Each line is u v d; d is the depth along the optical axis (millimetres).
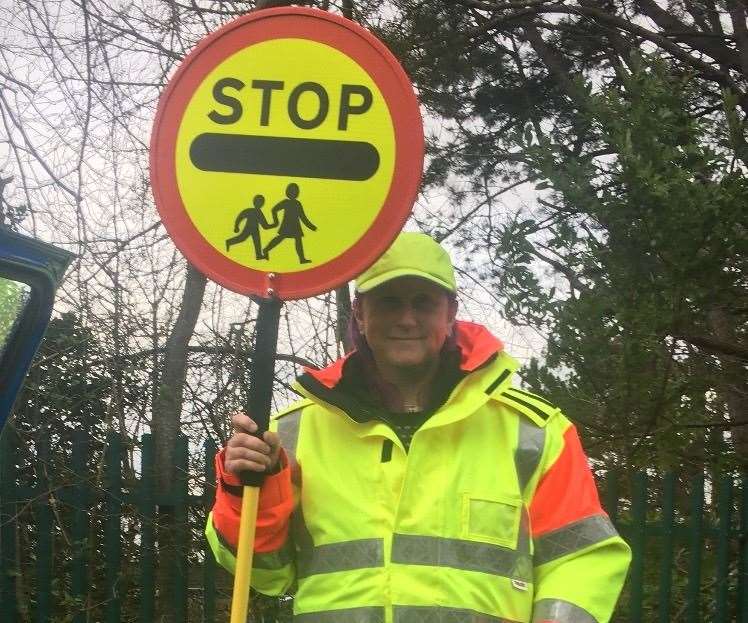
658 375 4438
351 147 1984
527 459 2047
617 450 4391
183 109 2010
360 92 1992
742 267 4559
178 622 3660
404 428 2127
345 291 5586
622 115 4586
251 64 2012
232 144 2000
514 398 2111
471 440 2070
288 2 5180
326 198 1980
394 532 1991
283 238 1979
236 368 5156
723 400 4988
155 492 3609
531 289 4465
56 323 4672
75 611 3611
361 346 2240
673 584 4223
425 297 2135
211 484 3625
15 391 1972
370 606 1962
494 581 1954
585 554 1982
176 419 4809
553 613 1917
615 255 4469
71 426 4617
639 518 3838
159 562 4117
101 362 4750
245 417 1927
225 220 1988
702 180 4598
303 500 2096
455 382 2100
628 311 4219
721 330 5270
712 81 8008
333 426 2152
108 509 3646
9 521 3596
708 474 4582
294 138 1994
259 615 4152
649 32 7773
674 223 4273
